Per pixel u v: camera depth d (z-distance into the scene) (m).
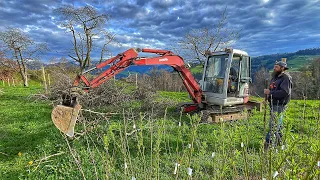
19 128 7.94
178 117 9.33
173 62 9.20
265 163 2.45
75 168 4.38
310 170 1.84
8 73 34.16
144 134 6.37
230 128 2.98
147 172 3.13
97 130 6.47
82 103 10.46
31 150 5.94
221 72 9.30
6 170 4.80
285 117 2.68
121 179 3.85
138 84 14.62
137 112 9.80
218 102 9.12
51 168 4.54
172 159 4.73
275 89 5.45
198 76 11.73
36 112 10.48
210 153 5.06
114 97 11.69
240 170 3.55
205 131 7.41
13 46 29.41
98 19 27.88
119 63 8.16
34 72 37.34
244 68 9.47
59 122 3.85
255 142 5.95
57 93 12.86
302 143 2.49
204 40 19.78
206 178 3.84
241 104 9.98
